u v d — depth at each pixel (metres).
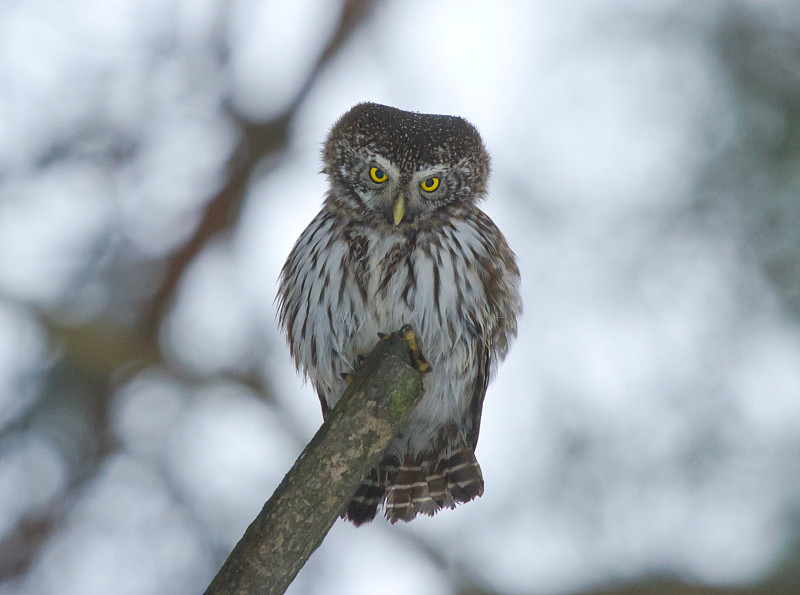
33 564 12.88
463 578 12.92
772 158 12.02
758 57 12.27
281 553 6.37
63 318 13.67
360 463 6.50
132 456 13.53
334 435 6.50
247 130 15.02
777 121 12.06
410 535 13.12
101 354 13.84
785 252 11.98
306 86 15.20
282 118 15.11
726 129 12.15
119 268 14.14
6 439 13.38
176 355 14.52
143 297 14.49
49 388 13.63
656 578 11.69
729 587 11.53
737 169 12.10
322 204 10.48
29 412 13.49
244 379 14.44
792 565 11.45
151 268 14.50
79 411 13.72
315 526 6.41
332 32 15.06
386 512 9.83
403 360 6.62
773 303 11.99
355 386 6.61
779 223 11.98
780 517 11.48
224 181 14.95
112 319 14.18
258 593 6.35
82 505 13.20
